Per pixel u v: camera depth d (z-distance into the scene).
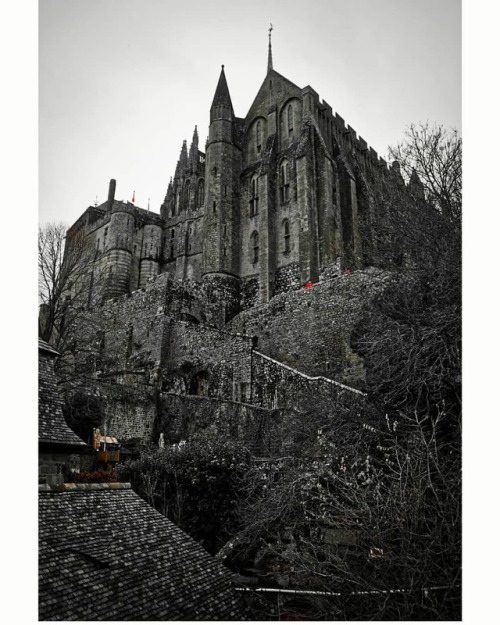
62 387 19.28
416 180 15.73
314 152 36.59
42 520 7.67
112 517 8.87
